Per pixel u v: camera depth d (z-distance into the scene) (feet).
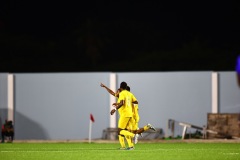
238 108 371.76
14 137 388.78
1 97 388.98
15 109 389.39
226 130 363.76
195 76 375.45
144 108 378.73
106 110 382.63
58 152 240.12
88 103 384.68
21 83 389.19
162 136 376.07
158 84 378.32
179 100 376.27
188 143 328.90
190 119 375.45
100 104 383.65
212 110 373.20
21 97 388.98
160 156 215.31
